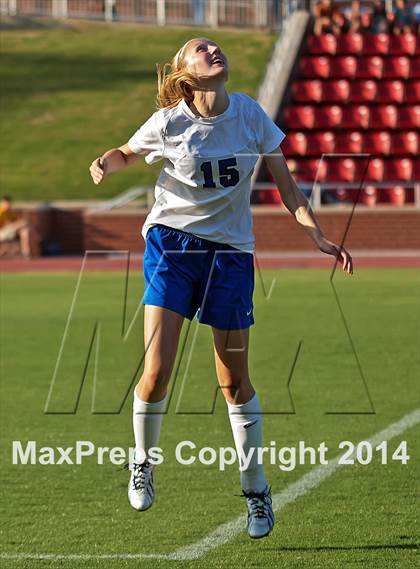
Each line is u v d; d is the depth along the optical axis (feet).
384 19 297.12
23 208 238.07
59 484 64.13
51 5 416.26
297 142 263.70
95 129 307.78
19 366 107.55
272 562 49.57
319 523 55.72
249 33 389.60
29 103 325.42
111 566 49.26
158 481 64.90
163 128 50.96
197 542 52.80
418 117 272.72
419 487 62.59
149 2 414.62
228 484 64.13
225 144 51.01
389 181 261.85
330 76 283.18
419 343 118.73
